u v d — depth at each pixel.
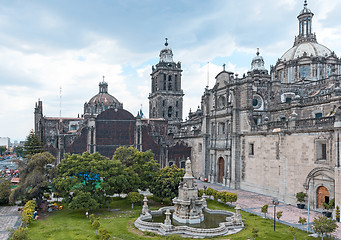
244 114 61.22
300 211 42.09
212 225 34.62
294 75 73.25
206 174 73.62
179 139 89.88
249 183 58.91
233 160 62.53
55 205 44.00
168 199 49.19
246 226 34.75
